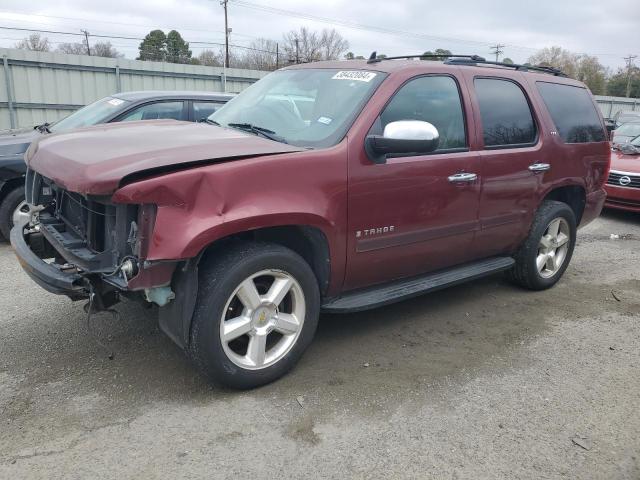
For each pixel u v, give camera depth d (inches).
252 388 129.6
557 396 134.3
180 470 102.3
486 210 172.1
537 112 190.2
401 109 147.8
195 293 116.6
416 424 119.8
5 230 243.0
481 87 173.0
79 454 105.3
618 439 118.3
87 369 136.2
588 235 315.9
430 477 103.8
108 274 118.1
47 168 126.6
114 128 150.1
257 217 117.1
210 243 114.4
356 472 104.2
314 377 136.9
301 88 159.0
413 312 182.9
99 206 125.0
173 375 134.5
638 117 458.0
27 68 592.7
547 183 193.6
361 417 121.2
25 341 149.9
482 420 122.6
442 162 154.3
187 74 703.7
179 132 140.9
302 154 127.0
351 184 134.6
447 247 164.7
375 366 144.2
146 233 109.7
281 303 134.3
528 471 107.0
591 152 213.3
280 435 113.6
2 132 283.1
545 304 196.9
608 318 186.2
